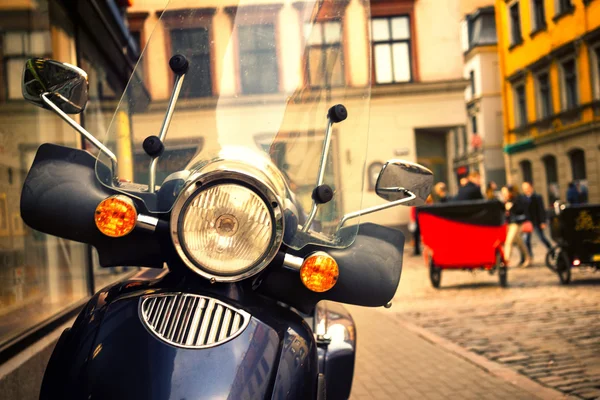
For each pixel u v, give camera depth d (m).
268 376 2.13
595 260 11.57
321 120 2.60
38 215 2.43
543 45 34.47
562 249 11.78
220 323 2.19
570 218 11.61
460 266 12.01
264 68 2.61
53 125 6.90
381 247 2.64
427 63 27.62
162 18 2.60
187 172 2.42
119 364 2.07
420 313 9.59
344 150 2.60
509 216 15.11
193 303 2.22
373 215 25.61
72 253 7.16
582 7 30.73
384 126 27.53
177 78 2.54
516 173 38.50
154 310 2.22
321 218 2.54
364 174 2.59
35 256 6.01
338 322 3.19
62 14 7.42
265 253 2.22
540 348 6.82
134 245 2.49
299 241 2.46
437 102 27.59
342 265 2.55
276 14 2.63
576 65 31.73
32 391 4.63
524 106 37.69
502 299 10.45
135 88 2.54
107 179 2.44
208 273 2.19
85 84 2.40
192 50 2.59
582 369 5.88
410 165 2.60
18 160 5.91
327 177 2.58
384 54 27.73
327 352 2.96
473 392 5.30
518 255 18.00
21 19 6.22
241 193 2.19
